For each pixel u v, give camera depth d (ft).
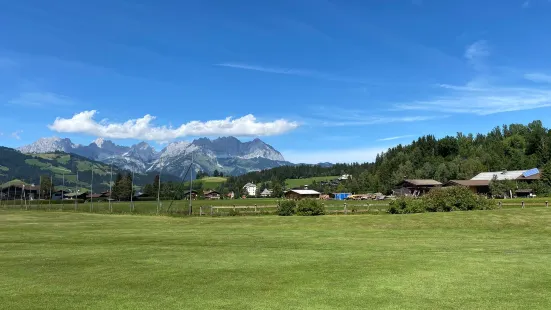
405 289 39.06
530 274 45.03
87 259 55.88
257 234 88.22
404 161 536.01
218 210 180.75
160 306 34.04
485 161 479.82
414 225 105.70
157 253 60.95
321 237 82.02
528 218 107.55
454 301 35.27
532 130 562.66
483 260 53.52
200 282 42.11
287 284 41.14
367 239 78.48
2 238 82.23
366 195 416.46
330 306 33.94
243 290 38.93
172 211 182.50
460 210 135.95
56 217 164.45
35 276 45.27
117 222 131.85
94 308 33.53
